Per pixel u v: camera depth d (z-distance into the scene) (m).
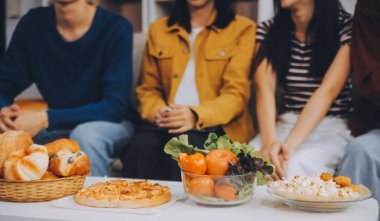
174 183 1.38
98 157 1.84
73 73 2.08
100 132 1.88
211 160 1.12
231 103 1.87
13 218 1.06
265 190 1.31
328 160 1.70
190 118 1.79
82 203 1.12
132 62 2.10
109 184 1.22
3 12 2.82
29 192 1.15
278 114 2.04
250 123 2.03
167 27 2.08
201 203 1.14
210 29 2.01
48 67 2.10
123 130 2.01
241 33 2.01
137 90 2.09
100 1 2.89
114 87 2.00
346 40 1.80
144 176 1.82
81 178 1.24
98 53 2.06
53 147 1.28
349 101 1.94
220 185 1.10
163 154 1.85
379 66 1.68
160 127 1.83
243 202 1.14
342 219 1.04
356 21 1.75
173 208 1.12
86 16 2.07
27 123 1.85
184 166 1.12
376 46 1.70
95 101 2.12
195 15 2.05
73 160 1.21
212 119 1.81
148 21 2.83
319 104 1.76
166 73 2.06
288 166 1.70
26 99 2.85
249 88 1.97
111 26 2.07
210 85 2.00
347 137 1.82
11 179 1.14
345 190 1.11
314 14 1.84
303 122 1.75
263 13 2.52
